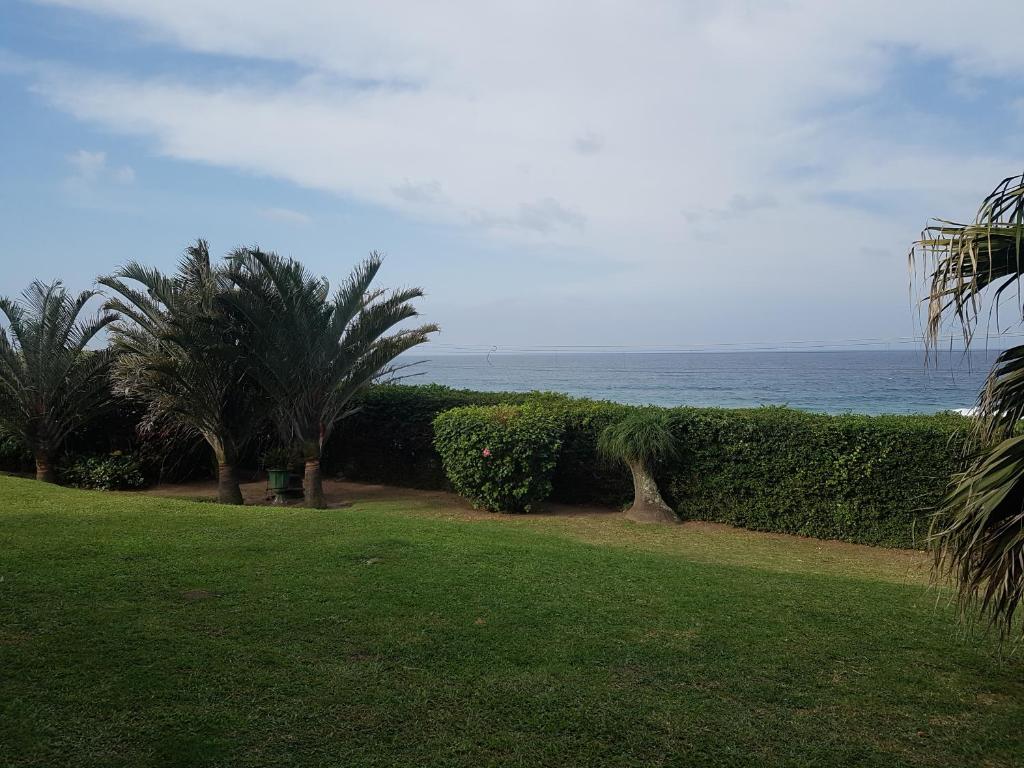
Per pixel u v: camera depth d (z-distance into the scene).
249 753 3.18
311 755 3.19
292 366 11.14
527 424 10.55
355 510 11.12
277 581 5.61
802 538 9.27
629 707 3.75
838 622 5.28
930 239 3.52
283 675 3.93
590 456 11.22
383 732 3.41
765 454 9.57
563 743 3.38
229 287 11.44
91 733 3.27
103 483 13.02
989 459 3.49
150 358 10.78
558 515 10.61
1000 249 3.36
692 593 5.85
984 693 4.12
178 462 13.95
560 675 4.10
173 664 3.99
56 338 12.86
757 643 4.75
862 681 4.22
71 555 6.13
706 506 10.09
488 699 3.77
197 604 5.00
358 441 14.03
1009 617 3.84
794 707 3.85
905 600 6.05
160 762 3.08
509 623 4.89
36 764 3.02
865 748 3.44
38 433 12.81
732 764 3.27
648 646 4.60
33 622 4.54
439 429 11.12
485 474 10.52
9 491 9.41
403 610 5.04
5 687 3.66
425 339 12.00
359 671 4.02
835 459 9.05
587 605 5.37
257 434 14.03
